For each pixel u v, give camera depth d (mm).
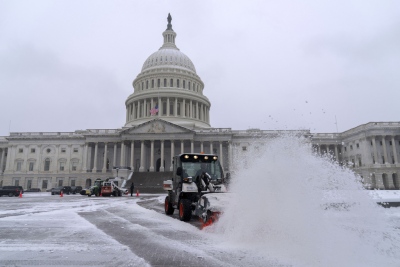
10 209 19156
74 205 23062
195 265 6062
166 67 91750
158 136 72188
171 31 107688
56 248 7707
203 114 93188
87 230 10672
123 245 8094
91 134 76250
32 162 78250
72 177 75750
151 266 6043
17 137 78938
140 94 85938
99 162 79125
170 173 64250
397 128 66000
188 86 92312
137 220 13586
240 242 7762
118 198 35188
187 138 71625
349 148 73625
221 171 13836
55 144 79000
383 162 66875
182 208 13031
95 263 6262
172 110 86750
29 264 6164
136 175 64125
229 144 71250
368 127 66875
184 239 8891
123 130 73250
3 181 77250
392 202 18203
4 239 8930
